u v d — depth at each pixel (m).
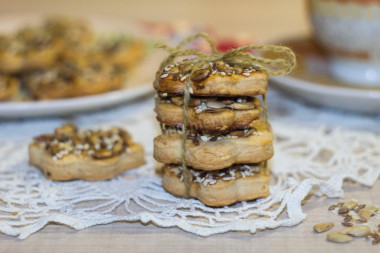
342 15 0.52
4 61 0.58
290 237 0.36
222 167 0.38
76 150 0.42
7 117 0.51
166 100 0.40
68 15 0.79
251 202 0.40
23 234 0.36
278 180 0.42
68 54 0.63
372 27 0.51
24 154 0.46
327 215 0.38
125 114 0.53
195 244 0.36
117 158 0.42
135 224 0.38
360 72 0.55
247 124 0.39
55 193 0.41
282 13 0.87
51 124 0.51
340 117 0.52
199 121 0.38
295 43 0.60
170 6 0.94
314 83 0.53
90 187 0.41
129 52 0.63
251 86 0.38
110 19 0.76
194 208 0.39
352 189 0.41
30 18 0.77
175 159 0.39
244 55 0.39
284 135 0.49
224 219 0.37
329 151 0.46
